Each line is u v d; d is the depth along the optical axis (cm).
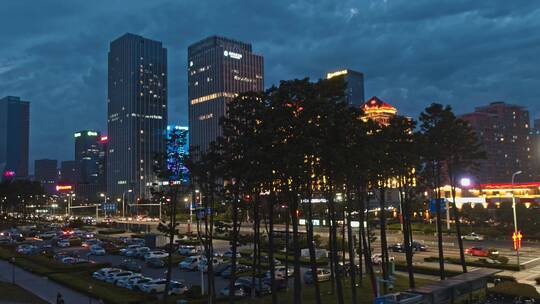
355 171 4325
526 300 4988
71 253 10156
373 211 11369
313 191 5206
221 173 4725
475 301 4881
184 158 5194
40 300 5800
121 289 6350
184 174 5403
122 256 10288
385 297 3834
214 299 5116
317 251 8325
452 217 14038
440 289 4103
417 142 5297
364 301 5384
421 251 9131
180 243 11088
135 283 6281
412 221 14188
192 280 7131
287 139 3781
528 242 10731
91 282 6919
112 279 6938
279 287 6134
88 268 8225
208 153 4928
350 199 5550
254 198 5331
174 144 5450
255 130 4034
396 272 7250
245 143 4044
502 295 5162
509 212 11712
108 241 12575
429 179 5844
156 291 6147
